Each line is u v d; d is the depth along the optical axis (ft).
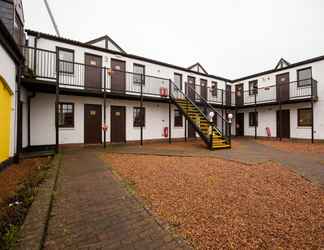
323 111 40.68
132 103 40.93
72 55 33.94
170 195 11.62
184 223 8.47
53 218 8.55
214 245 6.99
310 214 9.59
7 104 17.92
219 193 12.06
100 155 24.29
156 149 30.22
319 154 26.27
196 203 10.57
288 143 40.37
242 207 10.21
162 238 7.30
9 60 17.98
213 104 52.85
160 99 40.65
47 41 31.19
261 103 50.26
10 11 21.01
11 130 19.02
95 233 7.50
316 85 41.29
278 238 7.53
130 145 36.01
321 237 7.66
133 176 15.29
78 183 13.35
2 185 12.78
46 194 10.75
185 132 45.37
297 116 45.34
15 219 7.97
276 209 10.06
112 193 11.68
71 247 6.59
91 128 35.88
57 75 24.91
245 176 15.62
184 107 40.57
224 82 60.13
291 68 46.50
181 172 16.57
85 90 31.14
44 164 18.81
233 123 60.80
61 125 32.73
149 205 10.25
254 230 8.06
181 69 49.49
